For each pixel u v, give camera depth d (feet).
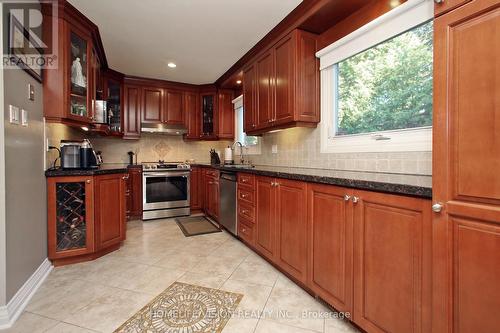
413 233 3.52
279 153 9.99
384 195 3.91
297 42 7.38
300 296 5.77
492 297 2.72
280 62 8.04
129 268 7.17
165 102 14.12
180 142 15.72
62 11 7.09
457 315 3.01
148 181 12.76
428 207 3.34
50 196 7.04
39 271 6.37
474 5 2.78
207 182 13.33
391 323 3.82
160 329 4.60
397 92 5.83
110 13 7.36
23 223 5.60
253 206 8.21
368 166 6.36
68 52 7.35
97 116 9.43
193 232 10.71
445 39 3.06
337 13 6.57
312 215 5.48
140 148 14.67
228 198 10.26
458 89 2.95
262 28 8.21
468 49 2.85
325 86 7.63
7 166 4.96
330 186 4.97
